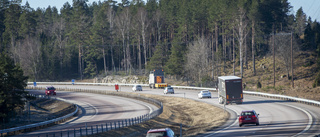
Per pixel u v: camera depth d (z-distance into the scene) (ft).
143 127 130.52
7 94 147.13
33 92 310.45
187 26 373.40
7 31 432.25
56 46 451.12
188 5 371.35
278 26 356.59
